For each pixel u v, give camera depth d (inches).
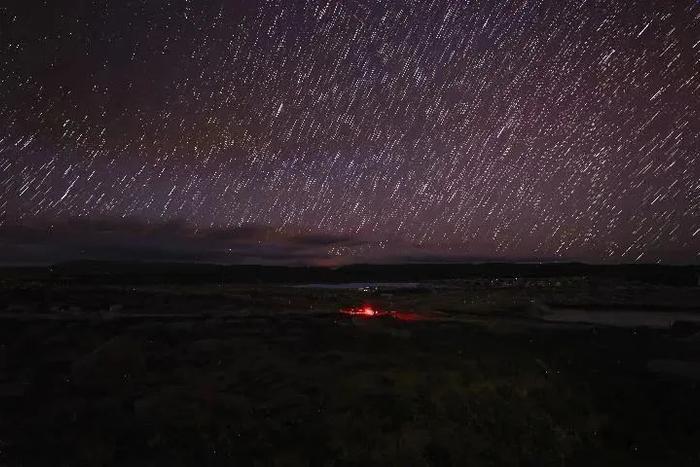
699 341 437.7
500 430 272.7
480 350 405.7
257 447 245.6
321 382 326.0
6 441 244.4
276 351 393.4
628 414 306.2
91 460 228.2
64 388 313.4
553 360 381.7
